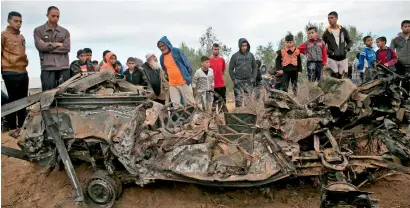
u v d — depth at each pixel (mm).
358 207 3779
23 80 7145
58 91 4965
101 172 4852
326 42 8633
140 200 5094
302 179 5328
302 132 5121
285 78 8664
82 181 5492
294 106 5629
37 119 5285
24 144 5230
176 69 8117
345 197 3783
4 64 6875
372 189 5105
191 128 5918
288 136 5180
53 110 5023
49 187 5676
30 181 5895
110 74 5797
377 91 4906
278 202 4953
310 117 5332
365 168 4973
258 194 5098
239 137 5105
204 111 6719
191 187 5262
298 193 5145
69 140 4938
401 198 4816
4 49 6836
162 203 5023
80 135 4867
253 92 8352
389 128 4711
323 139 5203
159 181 5336
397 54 8523
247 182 4469
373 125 5262
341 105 4898
